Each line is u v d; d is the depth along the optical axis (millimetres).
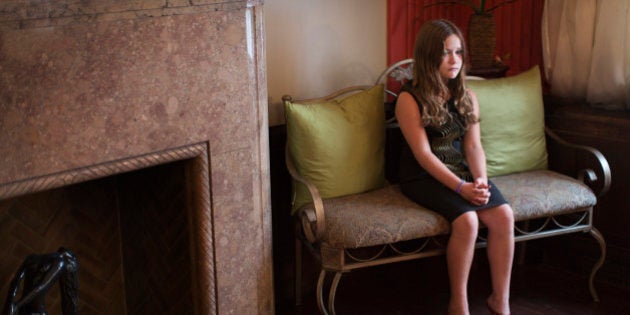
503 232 2773
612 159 3223
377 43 3510
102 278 2877
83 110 2172
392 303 3174
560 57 3514
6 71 2014
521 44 3836
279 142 3125
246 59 2533
